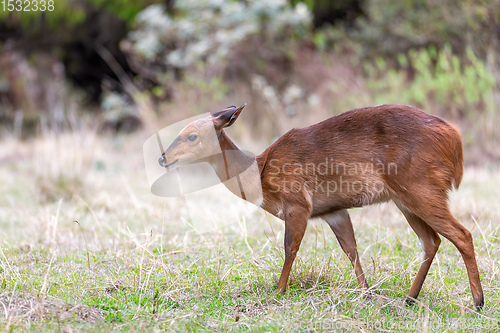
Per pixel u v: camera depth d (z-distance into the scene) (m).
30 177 16.81
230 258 9.45
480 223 10.98
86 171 16.00
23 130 26.34
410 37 21.95
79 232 11.49
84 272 8.95
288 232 7.91
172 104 21.95
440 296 8.00
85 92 29.64
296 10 22.66
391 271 8.66
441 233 7.48
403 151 7.52
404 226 10.94
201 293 8.13
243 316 7.39
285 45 22.77
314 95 20.91
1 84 28.28
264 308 7.55
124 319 7.14
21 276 8.50
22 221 12.43
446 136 7.53
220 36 21.72
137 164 19.03
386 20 22.64
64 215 12.86
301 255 9.39
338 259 9.12
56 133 19.02
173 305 7.75
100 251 10.09
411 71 21.72
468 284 8.35
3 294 7.49
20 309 7.12
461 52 20.58
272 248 9.71
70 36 28.56
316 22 25.77
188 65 22.70
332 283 8.16
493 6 19.23
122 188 15.44
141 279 8.46
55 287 8.21
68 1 27.73
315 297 7.73
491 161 17.20
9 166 19.28
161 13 23.41
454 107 18.34
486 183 14.66
